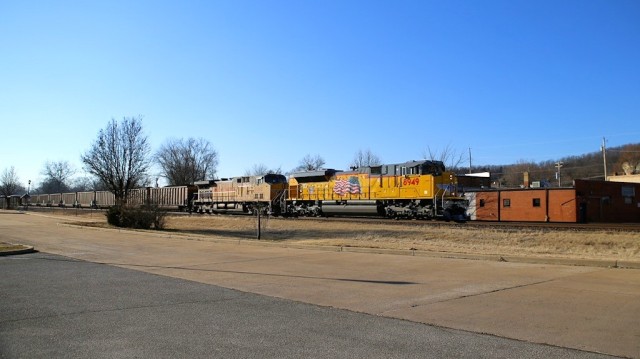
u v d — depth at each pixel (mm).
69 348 6160
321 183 41469
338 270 12820
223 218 42125
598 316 7703
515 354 5934
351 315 7984
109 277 11938
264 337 6688
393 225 29156
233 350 6109
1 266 13992
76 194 81312
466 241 20688
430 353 5984
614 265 12422
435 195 32781
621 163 102812
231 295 9672
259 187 46906
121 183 51875
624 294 9273
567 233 23562
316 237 24609
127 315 7945
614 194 46281
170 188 60969
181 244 20500
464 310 8258
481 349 6141
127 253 17281
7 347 6188
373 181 36969
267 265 13906
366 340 6551
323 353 5992
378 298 9312
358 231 26625
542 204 43906
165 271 12938
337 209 39438
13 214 56875
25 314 7984
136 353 5973
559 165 77438
